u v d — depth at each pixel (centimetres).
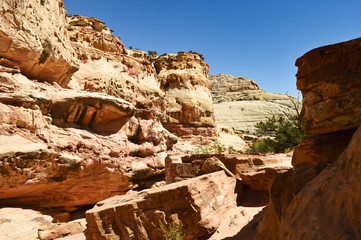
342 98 580
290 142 2823
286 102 11656
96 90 2977
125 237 714
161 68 5169
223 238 685
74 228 1330
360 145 215
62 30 2456
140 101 3653
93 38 3634
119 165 2184
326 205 212
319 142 693
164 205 720
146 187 2481
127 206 732
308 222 214
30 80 1886
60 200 1920
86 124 2230
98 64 3269
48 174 1667
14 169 1449
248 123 10638
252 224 695
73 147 1898
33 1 1930
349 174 210
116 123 2442
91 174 1983
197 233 683
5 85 1650
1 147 1418
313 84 635
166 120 4553
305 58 650
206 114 4978
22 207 1702
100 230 730
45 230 1272
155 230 703
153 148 2738
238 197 952
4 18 1653
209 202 762
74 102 2030
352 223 168
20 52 1811
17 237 1252
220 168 1061
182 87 4947
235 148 4938
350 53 579
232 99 14300
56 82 2286
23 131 1608
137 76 3884
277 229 354
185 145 4234
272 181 400
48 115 1869
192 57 5450
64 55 2275
